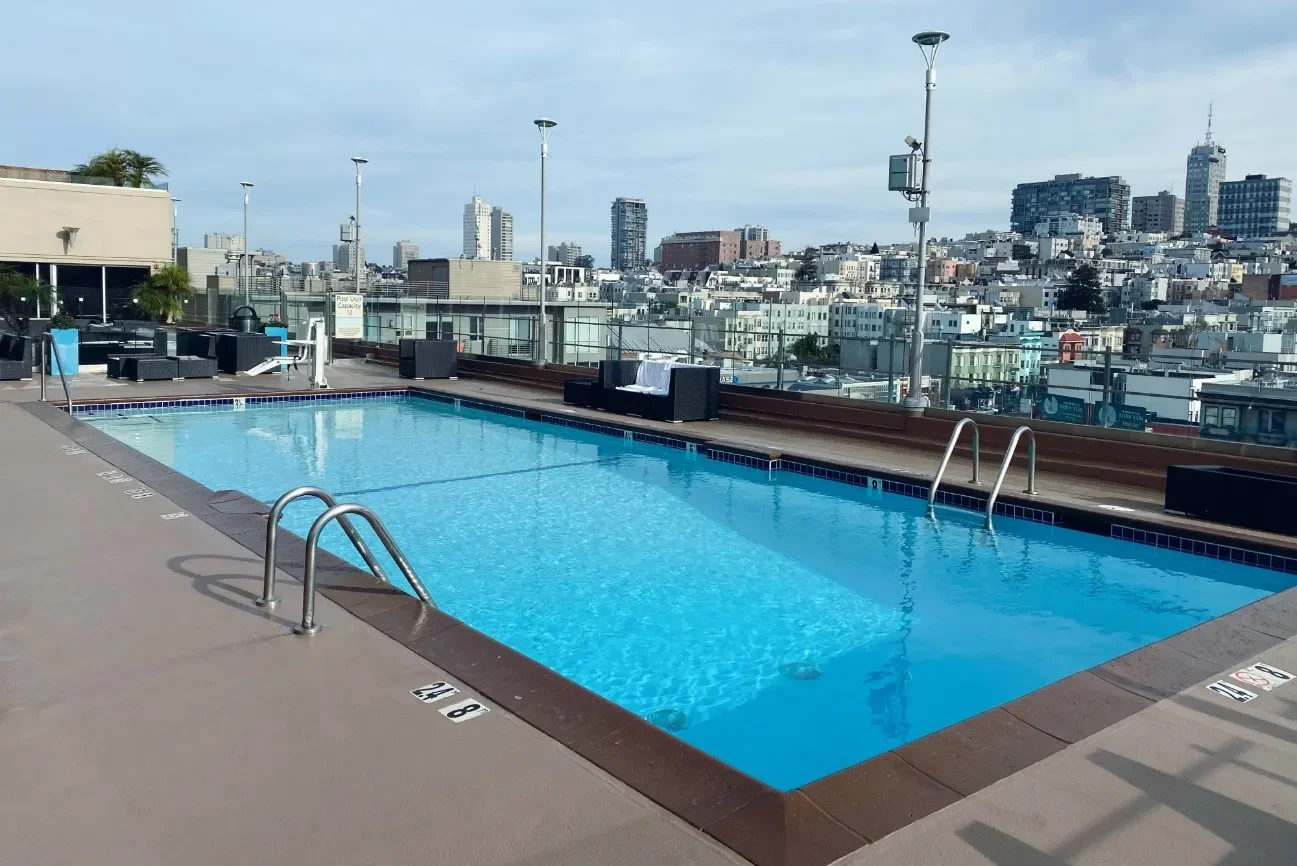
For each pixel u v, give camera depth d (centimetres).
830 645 517
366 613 427
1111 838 249
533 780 277
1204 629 432
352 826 250
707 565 668
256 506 641
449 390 1538
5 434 948
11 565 500
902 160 1016
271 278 3394
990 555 699
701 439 1088
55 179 3288
